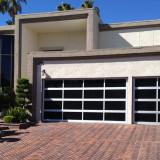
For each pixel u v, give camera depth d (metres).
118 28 16.03
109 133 9.65
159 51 11.12
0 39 16.83
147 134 9.20
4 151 7.66
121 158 6.55
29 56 13.30
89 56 12.30
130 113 11.56
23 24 16.30
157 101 11.30
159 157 6.47
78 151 7.41
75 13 15.27
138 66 11.55
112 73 11.98
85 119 12.45
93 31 14.98
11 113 12.29
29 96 12.95
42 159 6.73
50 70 13.02
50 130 10.69
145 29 15.59
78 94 12.66
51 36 18.20
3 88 16.08
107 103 12.12
